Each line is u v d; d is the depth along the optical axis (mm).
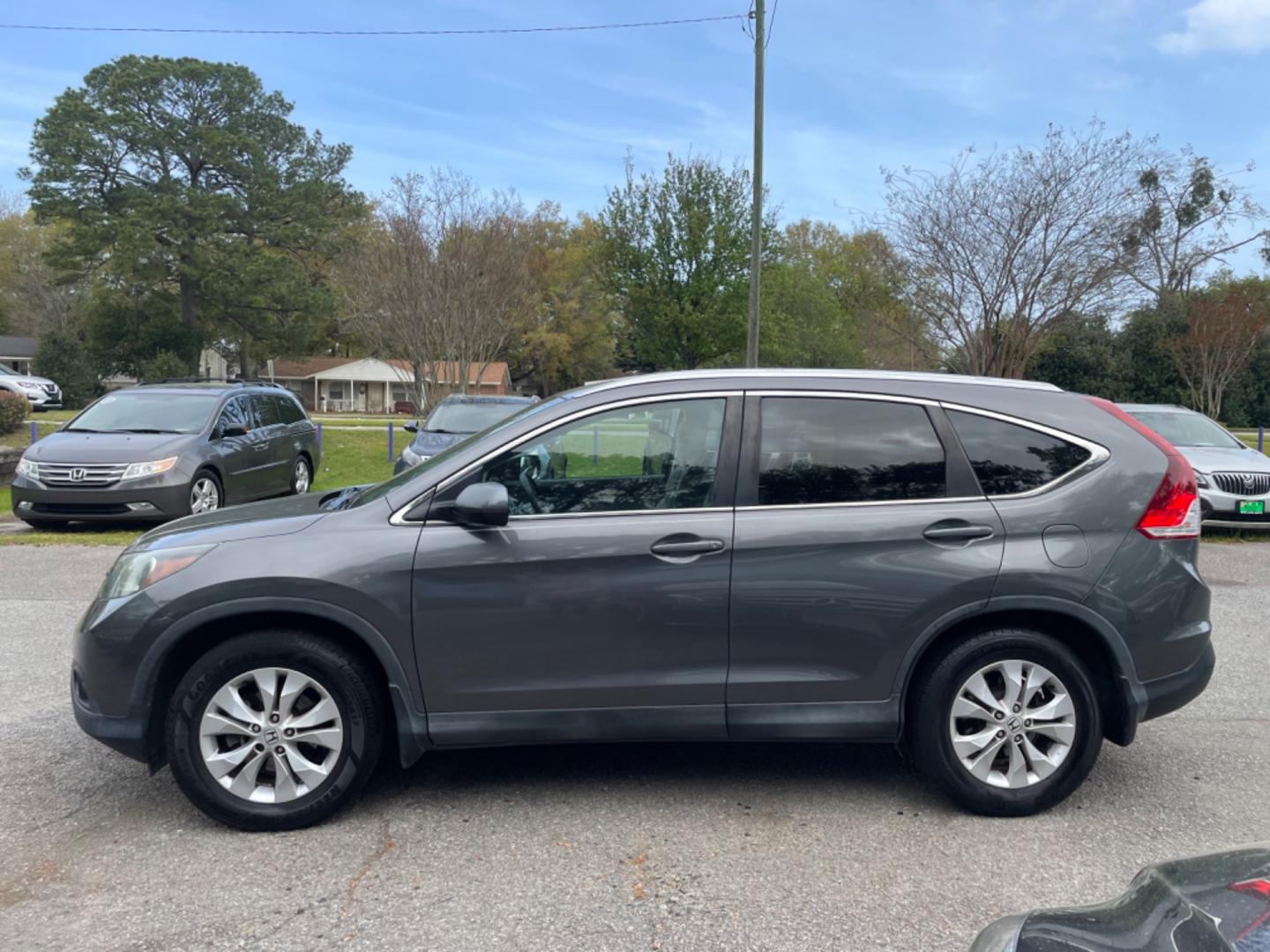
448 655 3596
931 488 3771
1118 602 3697
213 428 11227
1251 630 6824
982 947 1968
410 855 3420
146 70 42719
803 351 46156
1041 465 3816
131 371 46438
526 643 3613
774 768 4281
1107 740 4648
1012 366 18797
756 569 3637
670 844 3523
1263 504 10406
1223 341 26469
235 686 3564
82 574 8359
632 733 3670
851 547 3662
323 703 3600
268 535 3641
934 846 3514
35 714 4871
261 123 45406
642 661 3648
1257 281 31203
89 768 4207
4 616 6879
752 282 19328
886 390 3875
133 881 3219
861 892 3178
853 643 3668
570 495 3727
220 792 3553
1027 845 3527
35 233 61844
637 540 3633
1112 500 3758
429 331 26297
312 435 14195
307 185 45344
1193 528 3854
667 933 2920
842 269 53719
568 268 58906
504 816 3748
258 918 2994
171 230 42469
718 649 3656
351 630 3561
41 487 10133
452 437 12320
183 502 10352
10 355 57250
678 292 28234
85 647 3607
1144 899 1976
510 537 3617
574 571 3607
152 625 3512
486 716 3643
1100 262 17828
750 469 3756
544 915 3023
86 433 10883
